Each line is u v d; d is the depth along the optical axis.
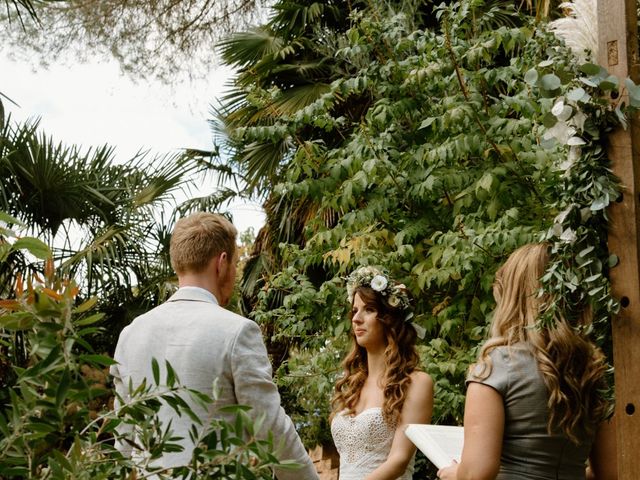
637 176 1.98
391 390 3.15
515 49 6.15
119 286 6.97
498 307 2.06
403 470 3.05
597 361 1.98
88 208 7.07
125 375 2.22
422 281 4.21
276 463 1.21
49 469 1.16
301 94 6.84
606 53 2.03
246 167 7.59
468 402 1.93
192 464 1.21
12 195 6.62
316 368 4.75
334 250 4.69
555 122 2.03
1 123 6.36
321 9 7.38
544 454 1.88
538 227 3.99
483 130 4.24
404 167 4.51
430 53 4.42
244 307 7.87
